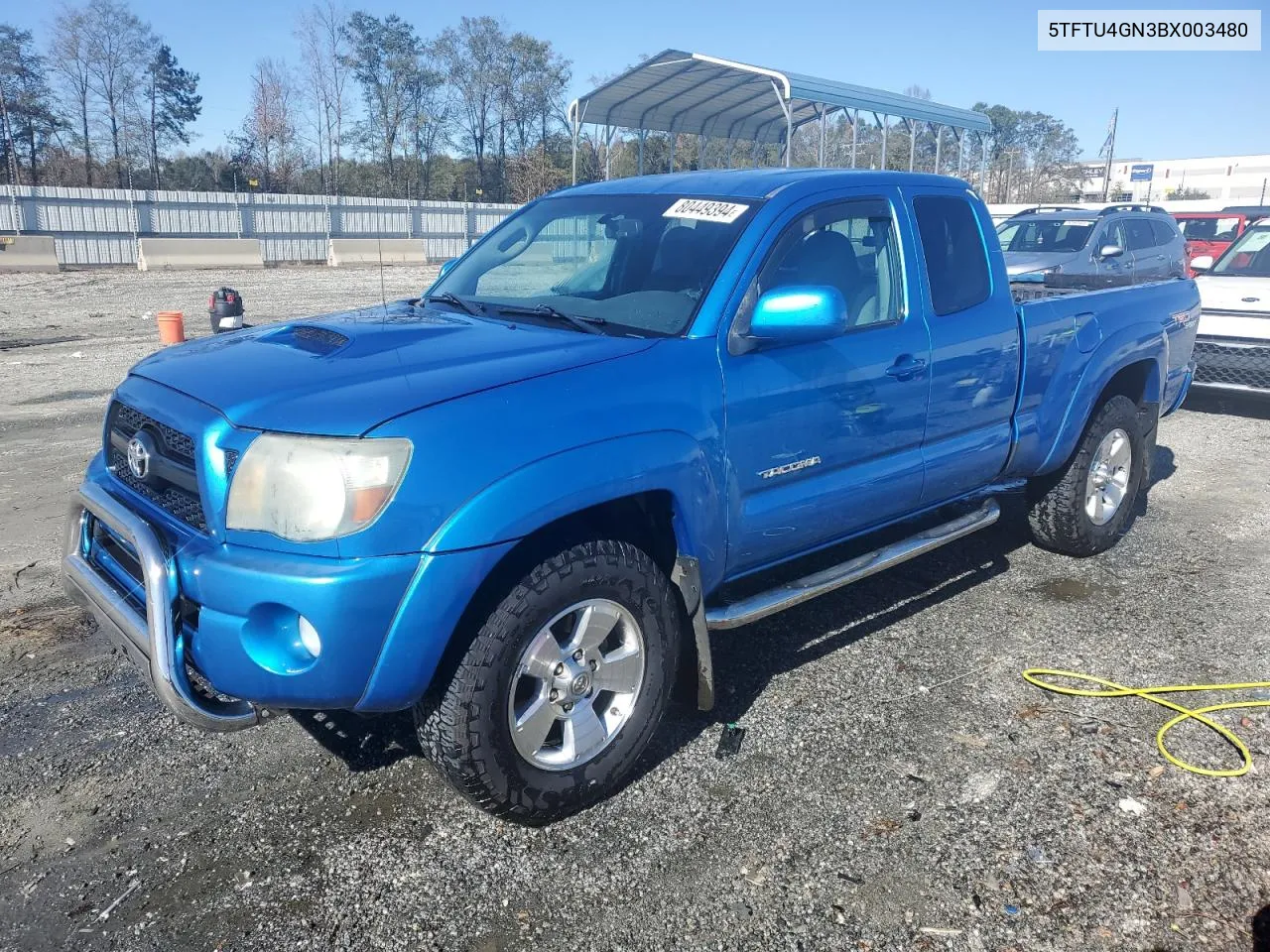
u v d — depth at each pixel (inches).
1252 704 150.0
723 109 808.9
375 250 1360.7
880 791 127.6
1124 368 216.7
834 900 107.7
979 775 131.3
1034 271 482.0
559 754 119.9
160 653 105.8
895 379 154.3
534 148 2458.2
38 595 190.9
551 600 113.3
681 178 165.5
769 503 140.9
